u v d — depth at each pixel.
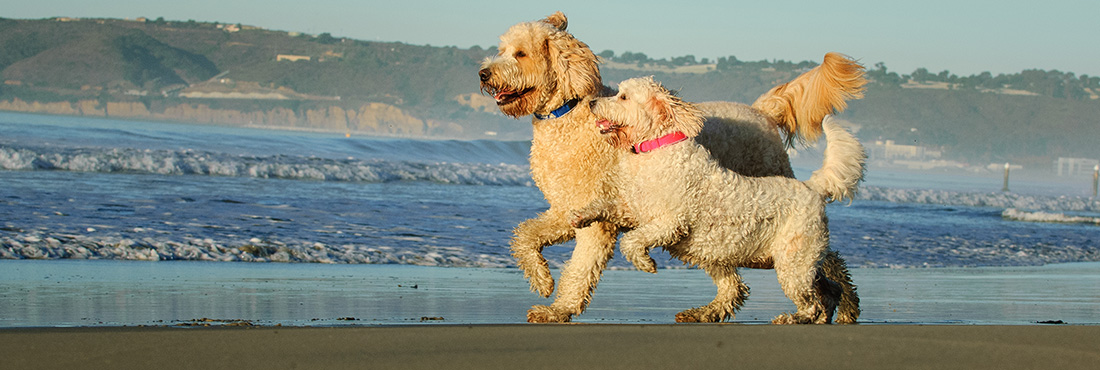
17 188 13.27
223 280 6.87
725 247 4.75
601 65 5.26
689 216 4.68
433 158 37.09
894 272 9.51
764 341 3.65
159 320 4.95
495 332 3.78
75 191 13.43
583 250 5.18
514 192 20.20
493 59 5.11
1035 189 68.06
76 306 5.36
